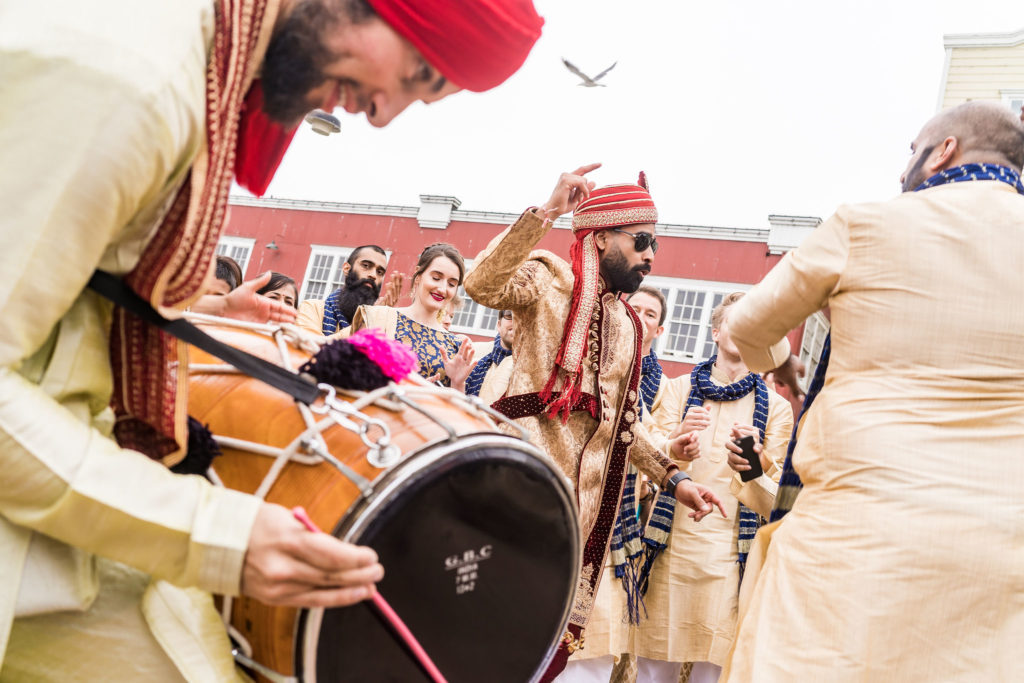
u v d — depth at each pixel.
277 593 1.07
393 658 1.33
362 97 1.25
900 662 1.80
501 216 21.23
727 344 4.62
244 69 1.18
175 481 1.09
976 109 2.20
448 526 1.32
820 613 1.88
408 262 21.77
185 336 1.24
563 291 3.03
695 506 3.30
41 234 0.98
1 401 0.99
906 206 2.08
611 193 3.16
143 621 1.25
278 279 4.67
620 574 3.62
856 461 1.94
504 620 1.46
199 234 1.14
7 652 1.21
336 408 1.31
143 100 0.99
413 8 1.16
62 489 1.02
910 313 1.98
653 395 4.65
